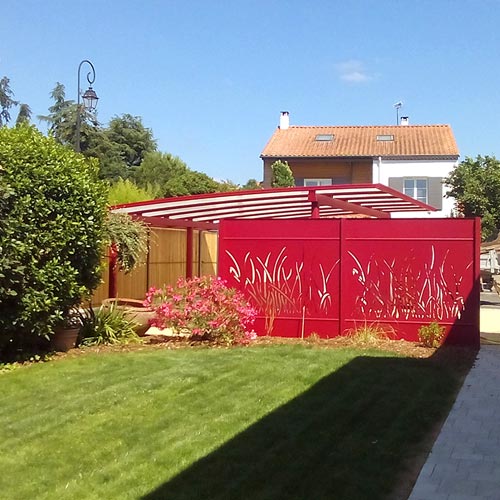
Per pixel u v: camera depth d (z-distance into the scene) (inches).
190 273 714.2
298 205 622.2
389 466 225.0
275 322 507.2
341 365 377.4
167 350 438.3
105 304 502.9
